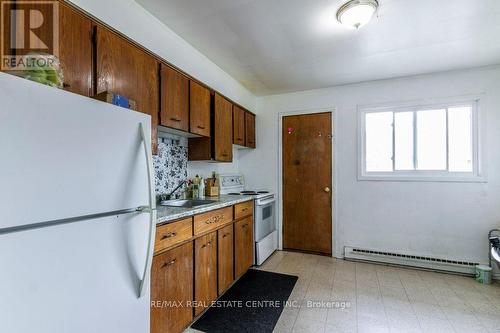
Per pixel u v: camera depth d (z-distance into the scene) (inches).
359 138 128.5
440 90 114.5
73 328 33.9
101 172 38.2
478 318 75.4
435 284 98.7
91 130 36.7
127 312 42.7
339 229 131.6
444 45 90.2
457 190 111.4
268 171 147.8
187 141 107.0
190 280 70.7
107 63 56.4
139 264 45.2
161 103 72.9
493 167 106.0
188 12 71.9
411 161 121.4
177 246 65.6
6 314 27.1
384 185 123.7
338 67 110.0
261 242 120.2
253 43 89.8
